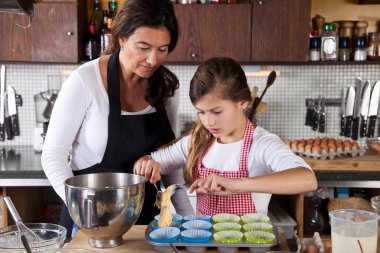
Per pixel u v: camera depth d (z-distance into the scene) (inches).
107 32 115.4
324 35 116.6
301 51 112.5
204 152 63.7
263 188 50.3
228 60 58.2
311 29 123.3
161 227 49.9
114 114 64.2
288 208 108.2
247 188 50.6
